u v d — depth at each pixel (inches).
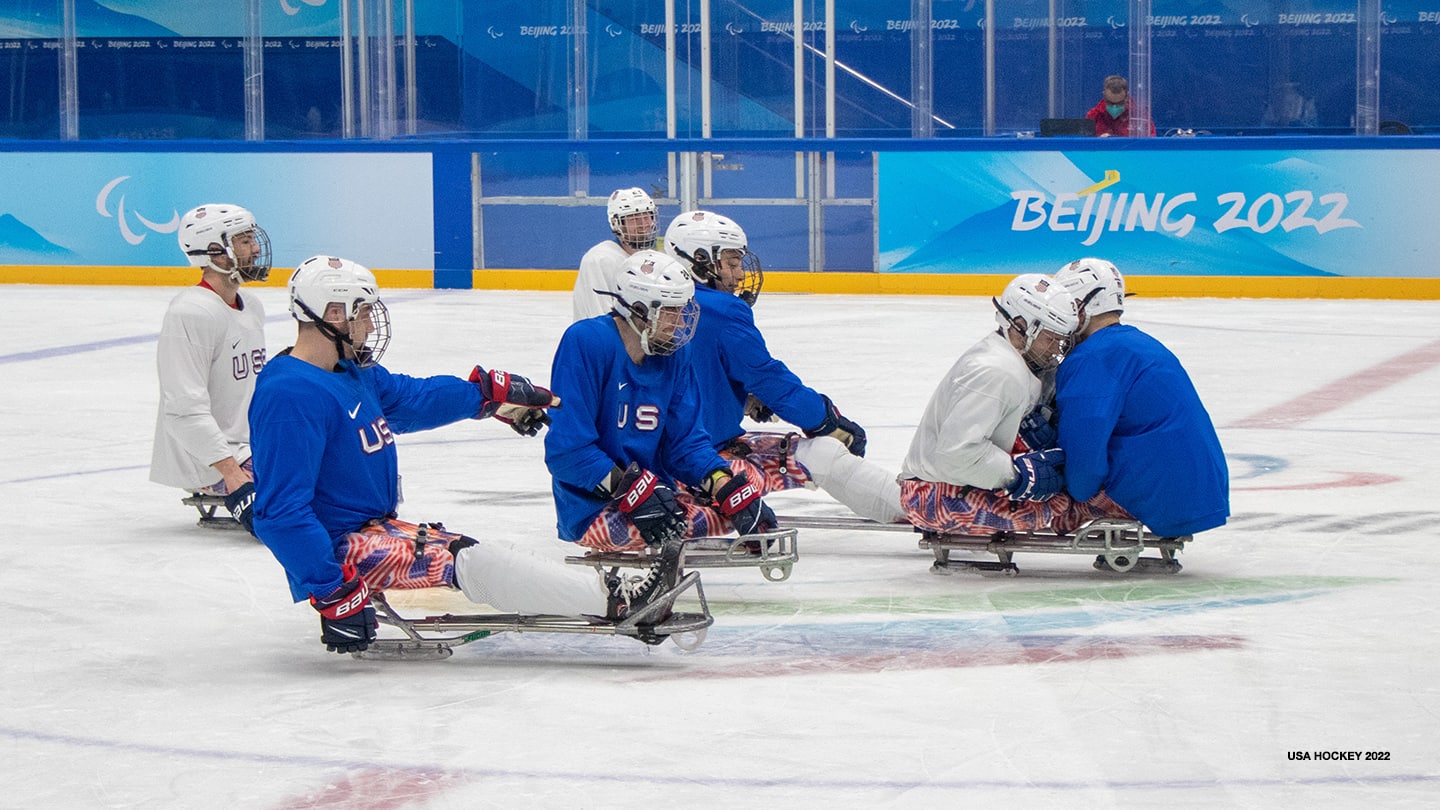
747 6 1424.7
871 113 1430.9
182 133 1567.4
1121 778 283.9
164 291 1393.9
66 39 1486.2
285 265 1425.9
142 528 524.1
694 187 1375.5
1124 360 424.8
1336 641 372.2
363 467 353.7
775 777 285.9
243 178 1421.0
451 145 1393.9
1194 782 281.6
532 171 1387.8
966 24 1411.2
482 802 275.4
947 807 270.5
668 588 354.6
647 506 389.4
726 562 418.9
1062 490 439.8
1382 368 887.1
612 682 347.9
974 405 421.7
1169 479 425.4
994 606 412.8
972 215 1322.6
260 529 340.2
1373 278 1263.5
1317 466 608.7
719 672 355.3
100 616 411.2
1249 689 336.2
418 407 377.1
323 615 346.0
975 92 1422.2
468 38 1476.4
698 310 394.6
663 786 282.0
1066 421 423.8
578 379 388.5
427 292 1378.0
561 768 292.2
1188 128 1402.6
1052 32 1401.3
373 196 1411.2
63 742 310.7
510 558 354.6
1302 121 1376.7
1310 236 1267.2
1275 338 1027.9
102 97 1569.9
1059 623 394.0
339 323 344.2
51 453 664.4
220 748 306.0
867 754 297.9
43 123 1551.4
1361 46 1326.3
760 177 1365.7
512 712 327.0
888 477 468.8
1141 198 1289.4
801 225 1363.2
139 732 316.2
